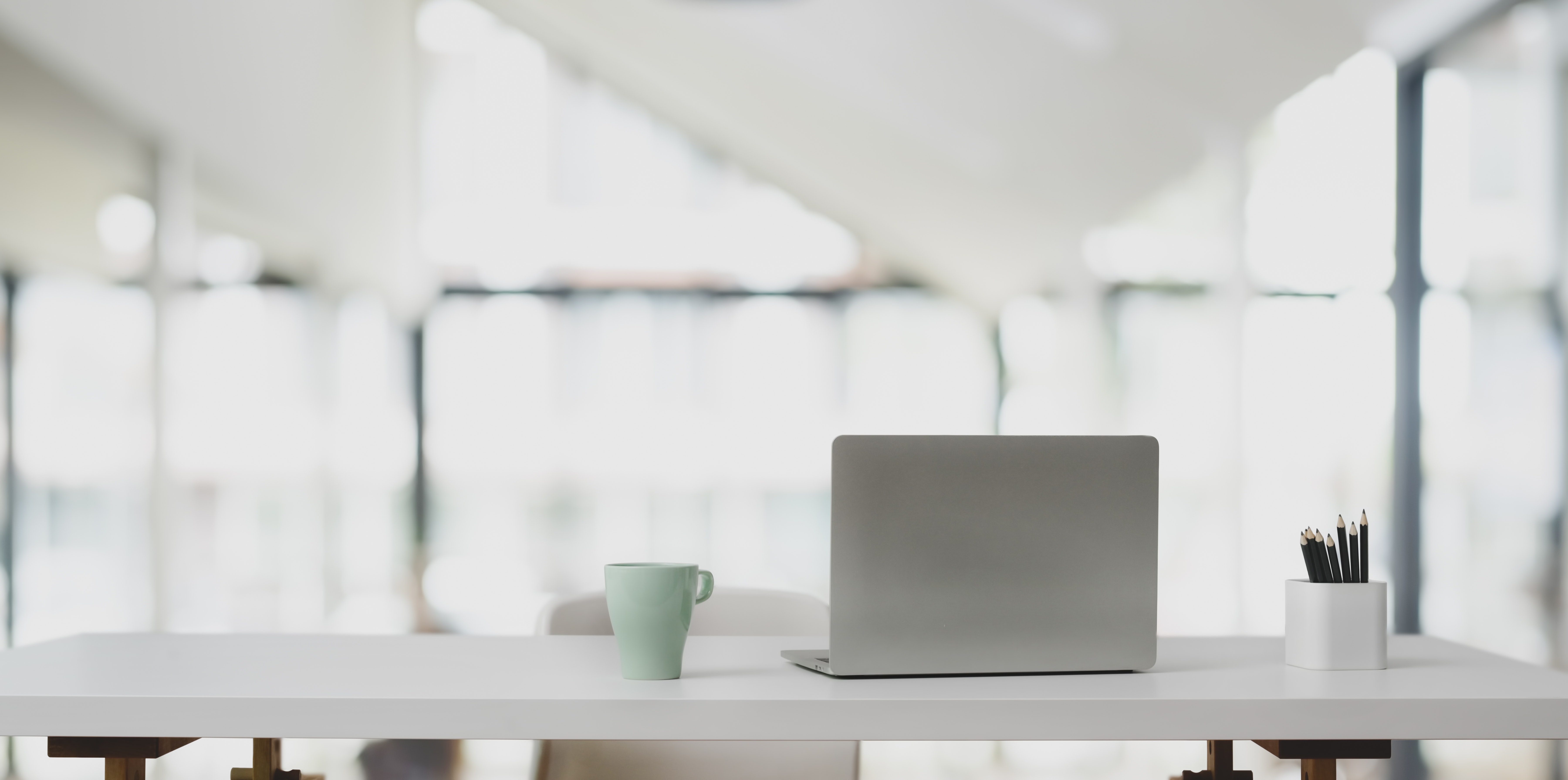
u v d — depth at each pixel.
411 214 6.43
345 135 5.60
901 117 5.99
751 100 6.24
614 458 6.73
